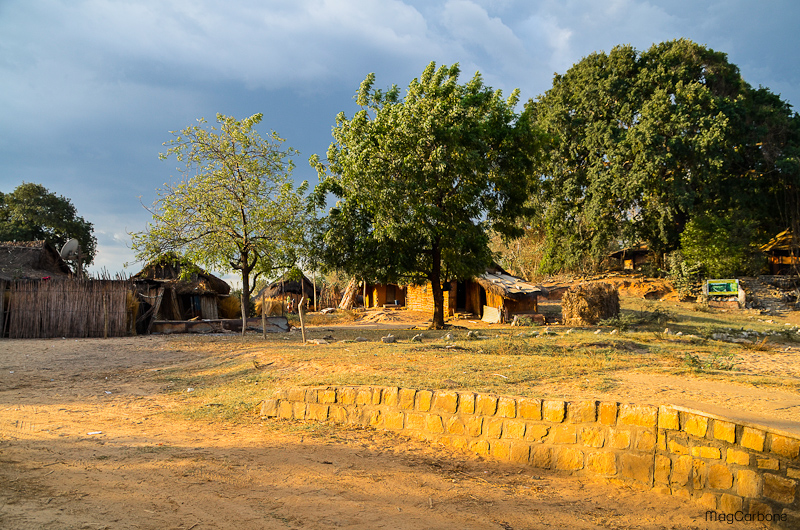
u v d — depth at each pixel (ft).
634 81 141.38
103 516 12.21
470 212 69.41
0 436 20.10
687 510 16.25
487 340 47.09
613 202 143.54
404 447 21.57
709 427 16.78
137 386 35.99
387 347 43.68
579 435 19.44
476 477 18.63
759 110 138.21
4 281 61.16
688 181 132.26
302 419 25.54
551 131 146.72
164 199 65.92
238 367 39.68
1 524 11.00
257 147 67.21
